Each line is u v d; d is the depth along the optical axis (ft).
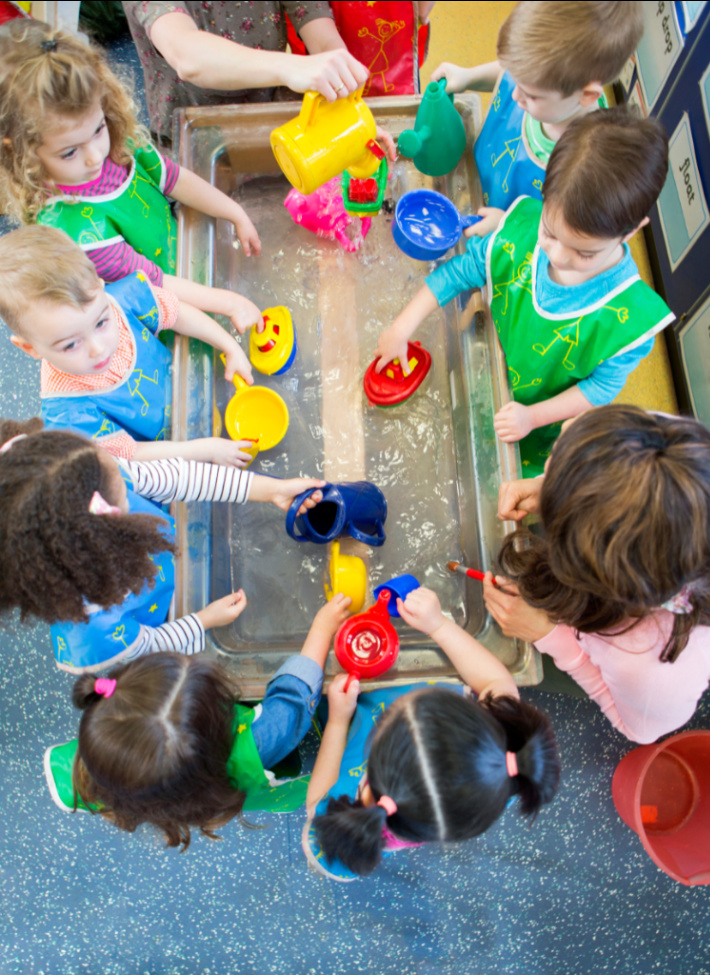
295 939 4.89
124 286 4.18
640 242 6.56
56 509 3.01
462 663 3.79
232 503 4.65
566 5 3.09
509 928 4.90
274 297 4.91
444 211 4.44
